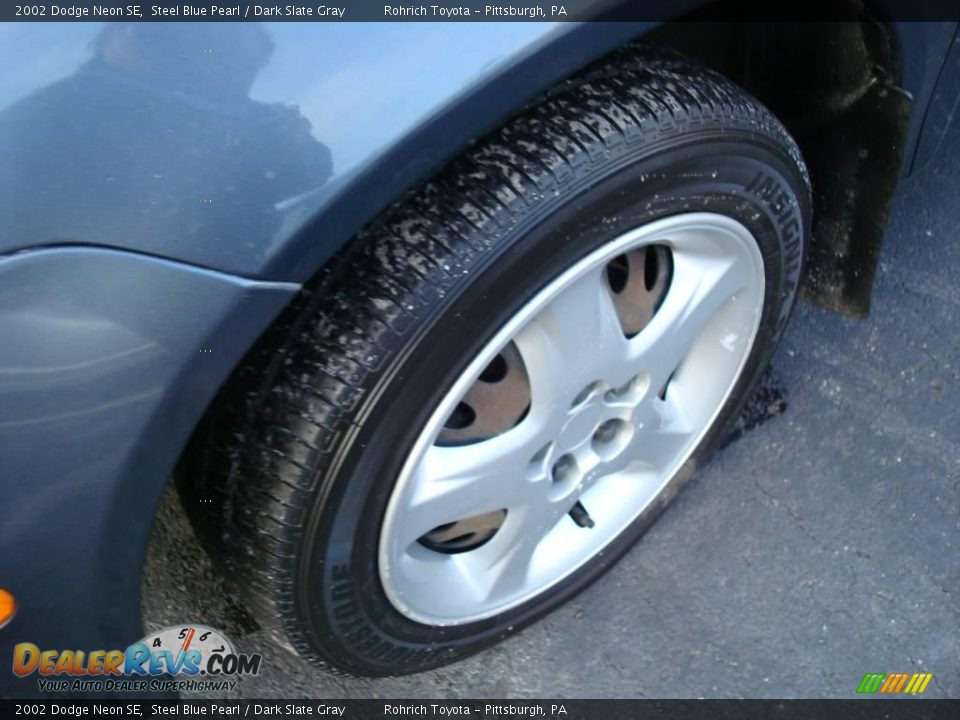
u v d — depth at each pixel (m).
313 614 1.38
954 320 2.27
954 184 2.50
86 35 0.94
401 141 1.04
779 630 1.84
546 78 1.12
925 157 1.79
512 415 1.43
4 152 0.92
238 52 0.98
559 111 1.25
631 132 1.25
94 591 1.17
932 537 1.94
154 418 1.07
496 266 1.20
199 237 1.00
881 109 1.60
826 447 2.08
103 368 1.02
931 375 2.18
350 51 1.02
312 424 1.20
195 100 0.97
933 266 2.36
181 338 1.04
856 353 2.22
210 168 0.99
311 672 1.80
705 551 1.96
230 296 1.03
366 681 1.80
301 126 1.01
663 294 1.53
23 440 1.02
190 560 1.83
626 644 1.84
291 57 1.00
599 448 1.62
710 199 1.40
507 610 1.68
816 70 1.63
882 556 1.92
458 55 1.05
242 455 1.25
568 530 1.76
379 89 1.03
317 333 1.20
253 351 1.22
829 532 1.96
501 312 1.24
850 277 1.86
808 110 1.70
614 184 1.25
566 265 1.27
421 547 1.53
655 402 1.64
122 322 1.00
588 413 1.51
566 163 1.21
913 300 2.30
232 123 0.99
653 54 1.40
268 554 1.29
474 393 1.38
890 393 2.16
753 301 1.64
